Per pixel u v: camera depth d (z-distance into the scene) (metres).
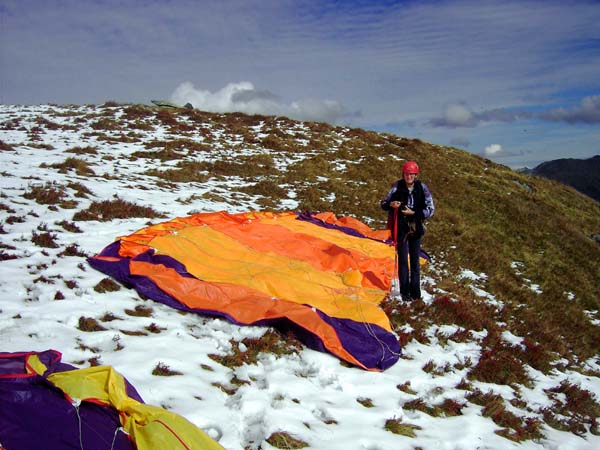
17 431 3.08
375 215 16.66
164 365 5.11
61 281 6.70
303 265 8.84
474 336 8.44
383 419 5.26
